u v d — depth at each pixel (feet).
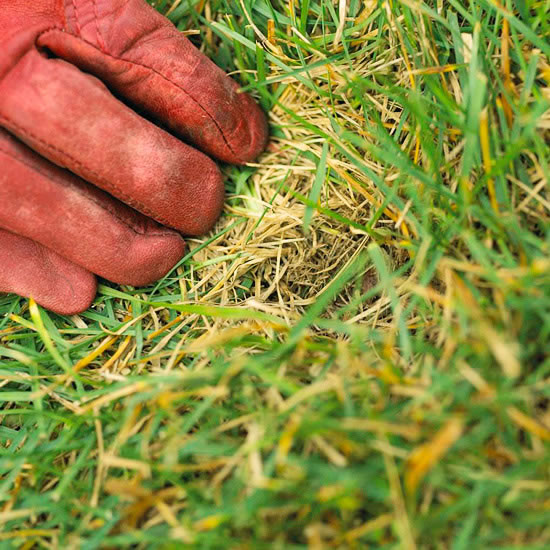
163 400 1.23
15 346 1.37
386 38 1.39
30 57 1.30
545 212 1.28
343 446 1.20
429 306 1.31
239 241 1.43
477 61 1.28
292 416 1.23
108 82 1.36
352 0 1.40
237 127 1.41
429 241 1.26
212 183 1.40
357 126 1.40
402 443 1.20
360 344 1.28
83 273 1.40
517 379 1.21
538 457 1.19
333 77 1.41
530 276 1.19
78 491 1.29
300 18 1.41
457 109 1.29
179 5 1.44
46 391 1.32
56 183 1.34
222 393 1.23
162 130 1.36
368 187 1.39
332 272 1.42
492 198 1.28
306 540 1.21
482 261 1.23
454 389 1.19
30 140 1.31
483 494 1.18
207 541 1.19
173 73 1.36
